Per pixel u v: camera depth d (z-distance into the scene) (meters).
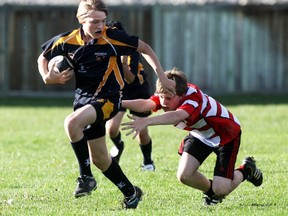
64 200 26.62
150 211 24.22
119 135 33.81
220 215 23.52
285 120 54.94
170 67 75.69
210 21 75.38
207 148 24.89
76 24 75.69
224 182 24.56
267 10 75.56
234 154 24.84
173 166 34.97
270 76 76.19
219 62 75.81
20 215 23.92
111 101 24.08
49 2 78.56
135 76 33.31
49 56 24.55
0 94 76.12
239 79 76.12
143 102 24.70
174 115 23.22
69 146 42.47
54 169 34.06
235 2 78.25
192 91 24.28
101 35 24.03
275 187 28.98
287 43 75.81
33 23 75.38
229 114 24.91
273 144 42.41
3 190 28.81
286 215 23.64
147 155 34.03
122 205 25.17
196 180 24.66
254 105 65.94
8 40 75.44
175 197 27.12
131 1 79.75
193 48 75.62
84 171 24.27
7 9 75.06
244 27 75.69
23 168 34.38
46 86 76.38
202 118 24.33
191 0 79.94
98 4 23.55
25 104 69.56
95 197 27.14
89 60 24.03
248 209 24.66
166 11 75.25
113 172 24.61
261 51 76.06
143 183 30.05
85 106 23.73
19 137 46.47
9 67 75.88
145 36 75.69
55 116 59.12
